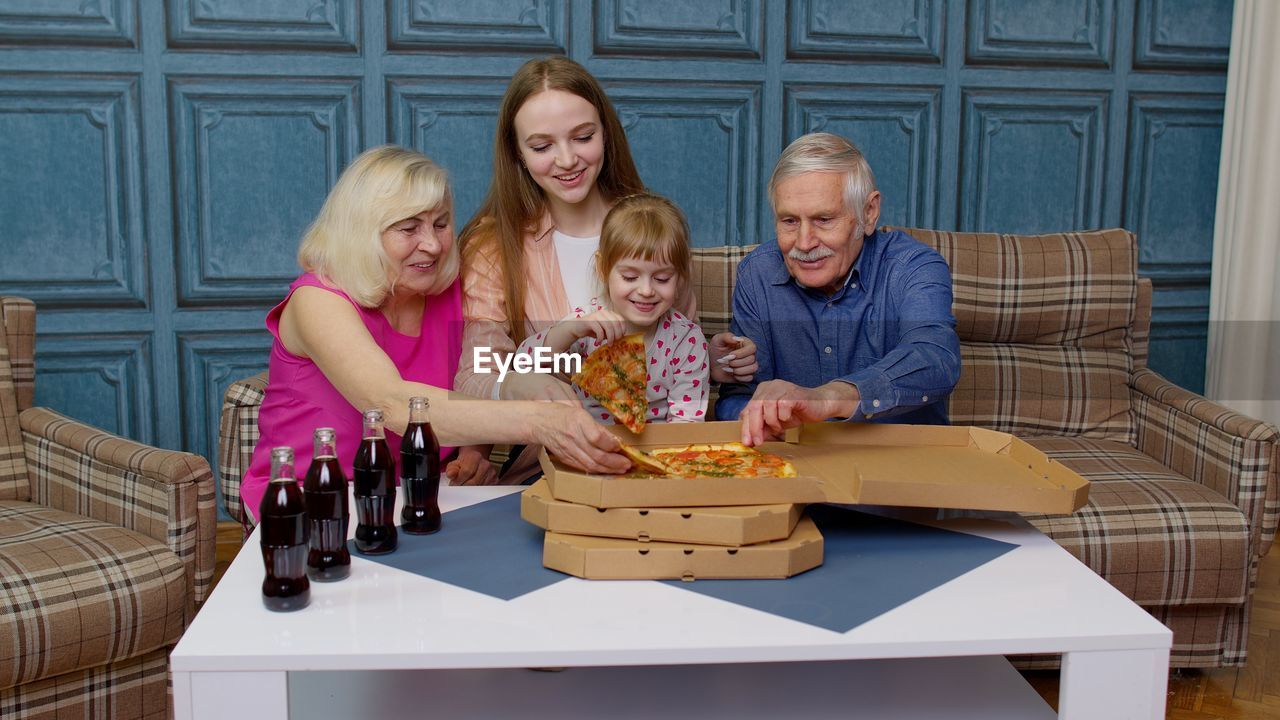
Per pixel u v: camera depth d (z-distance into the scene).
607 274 1.77
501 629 1.11
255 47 2.83
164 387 2.93
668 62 2.99
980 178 3.18
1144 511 2.01
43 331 2.85
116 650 1.71
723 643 1.08
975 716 1.28
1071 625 1.14
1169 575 1.99
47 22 2.74
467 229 1.96
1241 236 3.13
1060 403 2.45
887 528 1.46
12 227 2.80
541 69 1.83
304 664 1.06
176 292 2.90
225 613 1.15
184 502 1.82
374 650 1.06
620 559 1.24
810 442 1.61
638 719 1.26
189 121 2.83
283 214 2.91
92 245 2.84
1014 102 3.16
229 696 1.06
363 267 1.63
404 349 1.78
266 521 1.14
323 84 2.87
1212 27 3.21
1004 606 1.19
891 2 3.05
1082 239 2.52
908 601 1.19
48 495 2.10
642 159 3.03
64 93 2.77
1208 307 3.36
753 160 3.07
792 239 1.84
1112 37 3.17
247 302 2.94
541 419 1.39
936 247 2.44
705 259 2.30
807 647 1.08
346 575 1.25
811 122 3.08
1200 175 3.29
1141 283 2.57
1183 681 2.10
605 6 2.94
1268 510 2.05
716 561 1.25
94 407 2.91
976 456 1.52
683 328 1.86
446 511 1.51
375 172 1.64
